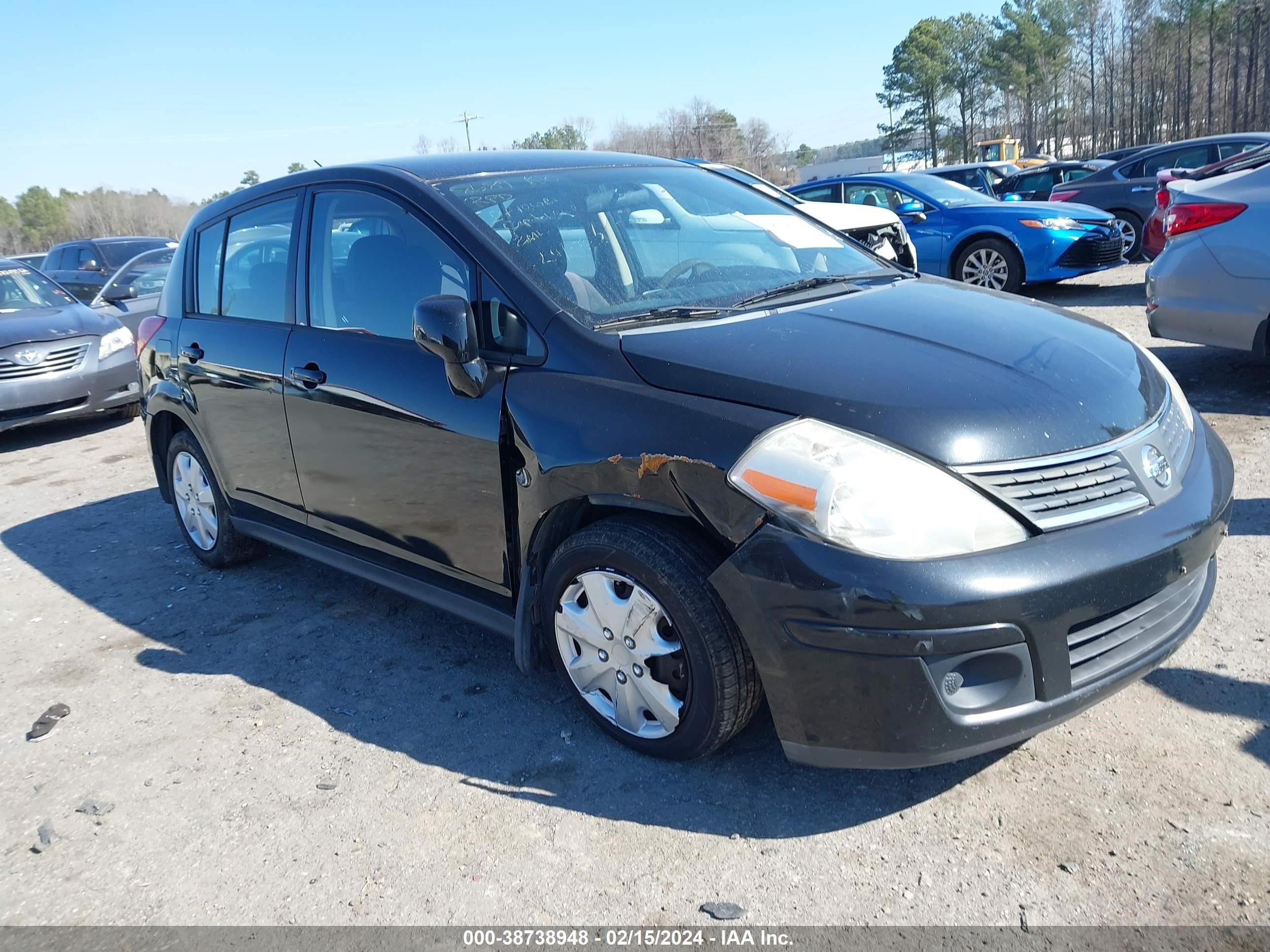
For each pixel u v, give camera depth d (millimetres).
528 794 2621
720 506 2293
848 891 2166
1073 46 70812
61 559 5074
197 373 4082
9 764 3031
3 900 2391
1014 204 10133
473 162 3473
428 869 2357
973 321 2785
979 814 2381
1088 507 2238
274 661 3604
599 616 2664
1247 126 55969
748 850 2328
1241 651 2998
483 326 2895
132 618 4148
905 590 2062
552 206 3219
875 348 2523
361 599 4141
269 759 2922
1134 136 66688
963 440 2188
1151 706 2764
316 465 3510
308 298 3561
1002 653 2117
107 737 3150
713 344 2562
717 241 3395
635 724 2688
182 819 2656
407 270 3166
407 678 3373
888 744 2174
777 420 2291
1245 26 56062
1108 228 9898
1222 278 5453
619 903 2191
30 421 7992
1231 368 6449
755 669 2393
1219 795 2365
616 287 2955
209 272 4203
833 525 2143
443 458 2951
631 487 2457
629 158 3842
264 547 4648
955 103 81000
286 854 2463
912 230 10586
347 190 3443
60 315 8531
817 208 8188
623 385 2543
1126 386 2551
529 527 2758
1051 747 2623
